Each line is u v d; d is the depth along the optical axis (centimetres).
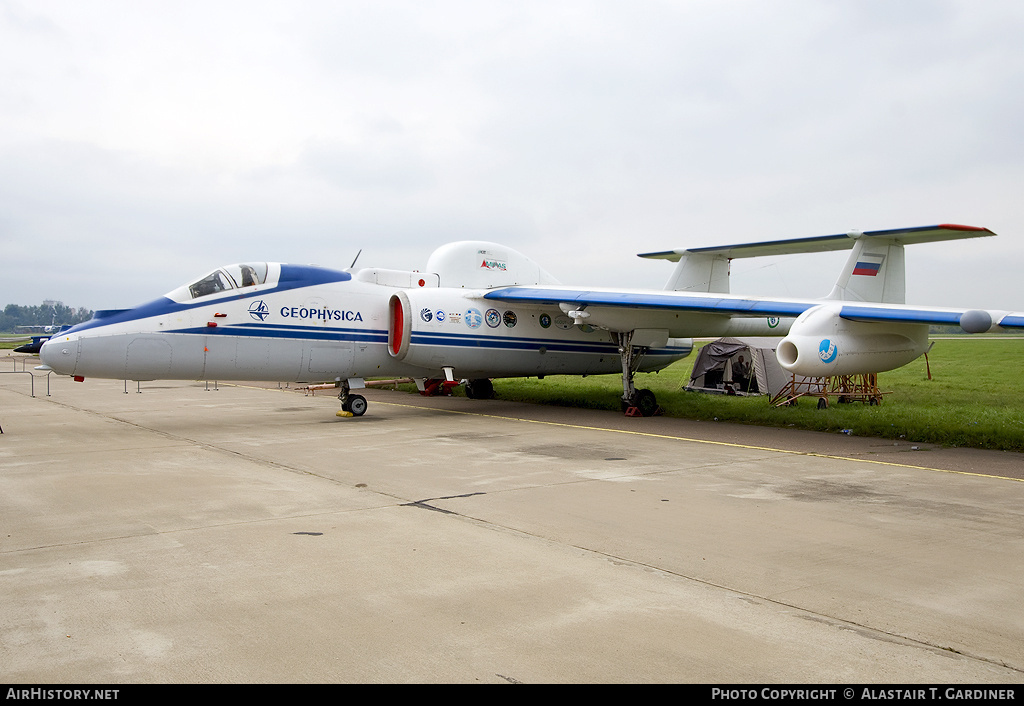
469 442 1319
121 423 1625
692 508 797
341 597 521
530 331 1878
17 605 504
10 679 396
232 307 1531
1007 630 470
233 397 2412
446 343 1736
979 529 714
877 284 1634
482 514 766
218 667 412
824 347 1334
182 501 825
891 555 628
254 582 552
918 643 449
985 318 1170
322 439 1355
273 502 822
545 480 955
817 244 1672
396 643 444
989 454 1191
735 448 1255
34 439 1353
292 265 1630
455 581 555
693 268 2027
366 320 1688
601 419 1719
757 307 1459
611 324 1759
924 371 3316
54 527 711
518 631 462
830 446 1280
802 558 618
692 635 458
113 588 538
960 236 1494
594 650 436
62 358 1394
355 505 808
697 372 2470
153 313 1469
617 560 611
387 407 2012
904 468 1059
